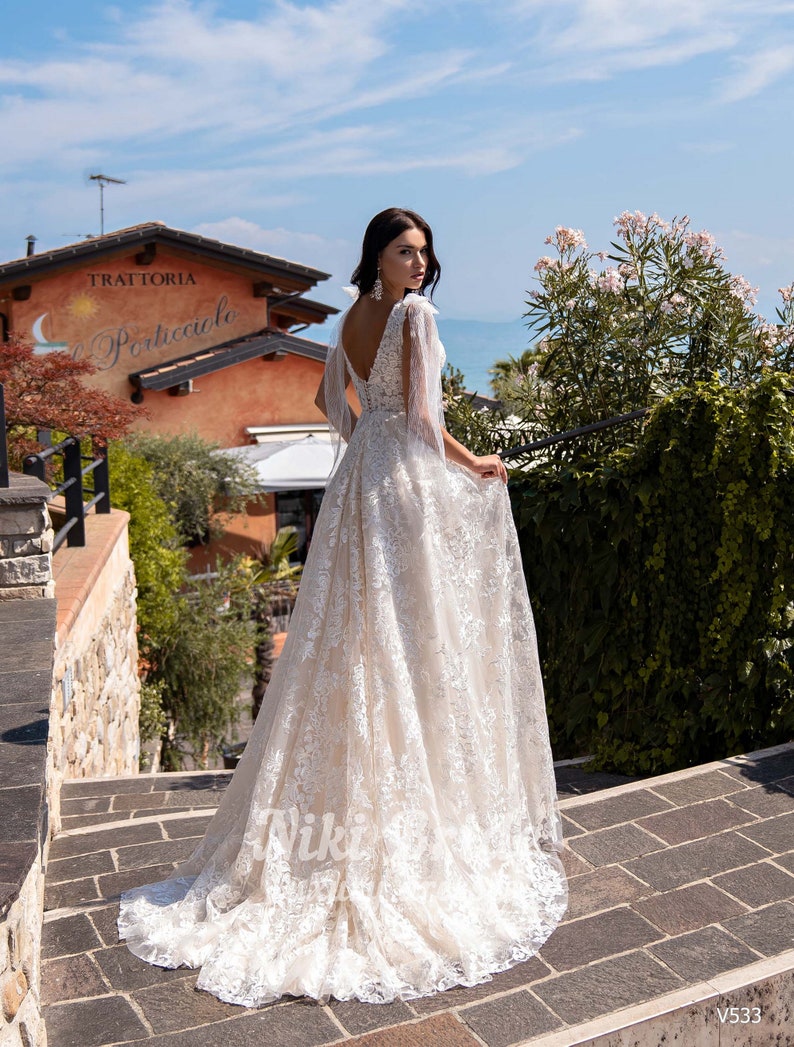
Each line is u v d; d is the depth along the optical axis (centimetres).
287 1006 237
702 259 514
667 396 461
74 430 689
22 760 279
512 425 584
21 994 213
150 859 333
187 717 1225
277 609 1581
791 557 434
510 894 278
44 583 516
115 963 256
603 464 481
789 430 423
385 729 263
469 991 242
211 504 1584
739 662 442
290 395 1814
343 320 296
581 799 359
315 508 1842
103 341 1739
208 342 1816
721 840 322
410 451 282
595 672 489
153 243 1700
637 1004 236
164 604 1146
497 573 299
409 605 273
